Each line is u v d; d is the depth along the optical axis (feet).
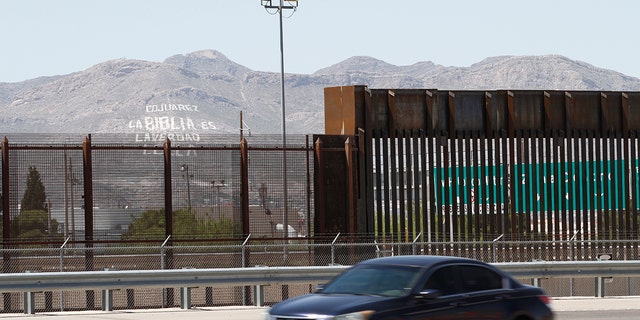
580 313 165.17
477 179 245.86
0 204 216.54
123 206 221.87
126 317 155.43
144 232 221.05
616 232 255.70
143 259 224.12
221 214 227.40
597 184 255.70
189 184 224.94
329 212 229.45
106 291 165.99
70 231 216.54
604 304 180.14
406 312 105.81
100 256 199.72
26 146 210.18
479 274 114.01
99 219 217.77
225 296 238.68
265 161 229.45
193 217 223.51
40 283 155.74
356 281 111.34
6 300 191.52
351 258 220.43
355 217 231.91
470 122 247.70
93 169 219.20
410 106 242.17
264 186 228.84
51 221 214.69
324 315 102.17
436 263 111.75
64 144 212.43
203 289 239.30
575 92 254.68
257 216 227.20
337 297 106.93
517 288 116.16
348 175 229.86
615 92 257.55
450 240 238.68
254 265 212.43
